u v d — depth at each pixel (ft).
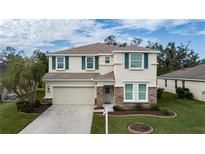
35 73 69.67
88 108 75.25
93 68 90.22
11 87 68.18
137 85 72.95
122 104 72.90
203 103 83.71
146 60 72.79
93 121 57.62
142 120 57.26
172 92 117.50
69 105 81.10
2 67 154.20
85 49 95.61
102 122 56.44
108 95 82.74
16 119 60.49
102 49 94.58
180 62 199.52
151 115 62.64
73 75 86.22
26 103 72.95
